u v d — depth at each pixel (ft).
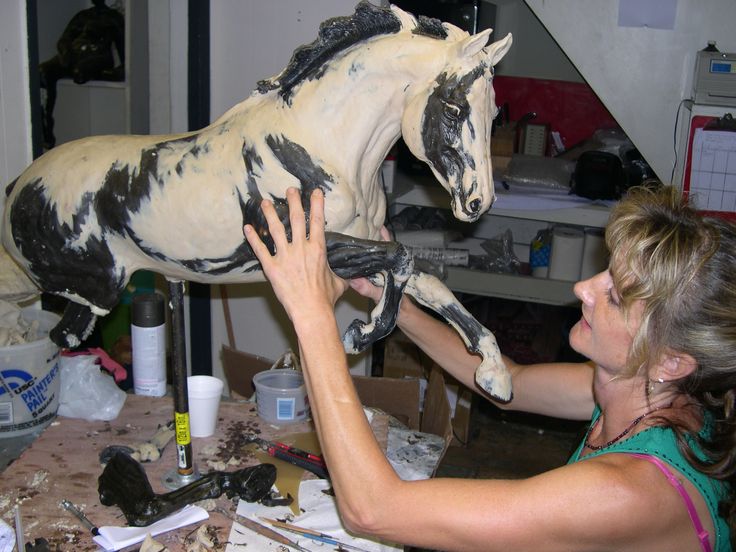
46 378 4.82
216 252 3.64
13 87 5.69
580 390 4.19
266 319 8.45
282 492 4.38
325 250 3.26
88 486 4.32
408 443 5.09
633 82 8.33
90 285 3.90
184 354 4.28
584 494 2.96
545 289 9.22
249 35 7.79
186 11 7.81
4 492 4.22
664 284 2.93
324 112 3.45
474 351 3.90
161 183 3.57
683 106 8.17
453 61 3.25
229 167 3.51
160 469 4.56
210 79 7.99
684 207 3.13
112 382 5.26
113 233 3.73
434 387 6.07
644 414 3.31
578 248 9.29
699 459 3.04
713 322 2.90
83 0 11.87
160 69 8.31
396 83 3.38
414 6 8.91
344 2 7.54
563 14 8.27
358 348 3.68
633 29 8.15
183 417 4.35
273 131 3.47
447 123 3.26
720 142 7.79
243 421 5.16
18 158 5.82
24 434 4.89
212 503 4.23
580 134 11.15
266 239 3.48
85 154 3.75
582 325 3.40
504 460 9.58
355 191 3.54
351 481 3.11
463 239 10.96
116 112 11.14
